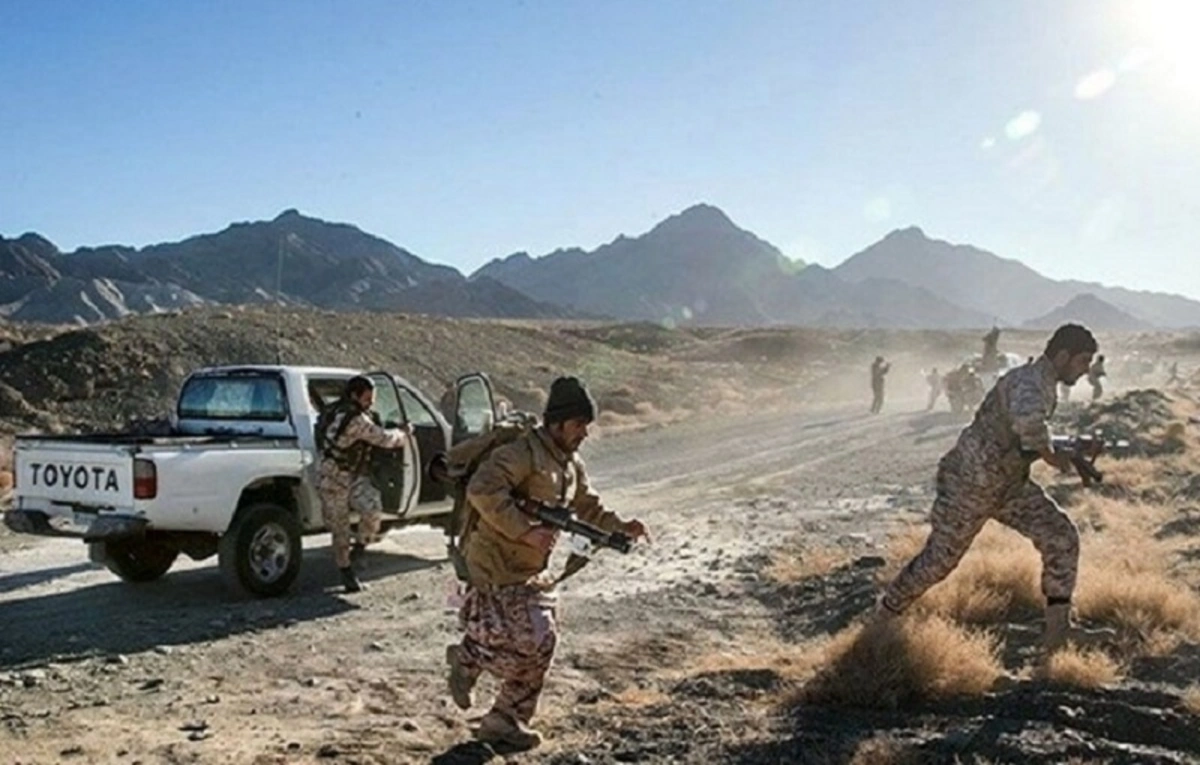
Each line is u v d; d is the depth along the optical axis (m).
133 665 7.77
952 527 6.81
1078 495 14.41
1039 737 5.34
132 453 9.38
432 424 11.82
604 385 50.75
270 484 10.52
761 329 131.00
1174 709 5.70
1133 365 65.25
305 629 8.88
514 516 5.16
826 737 5.51
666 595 10.16
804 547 12.38
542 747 5.61
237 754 5.76
